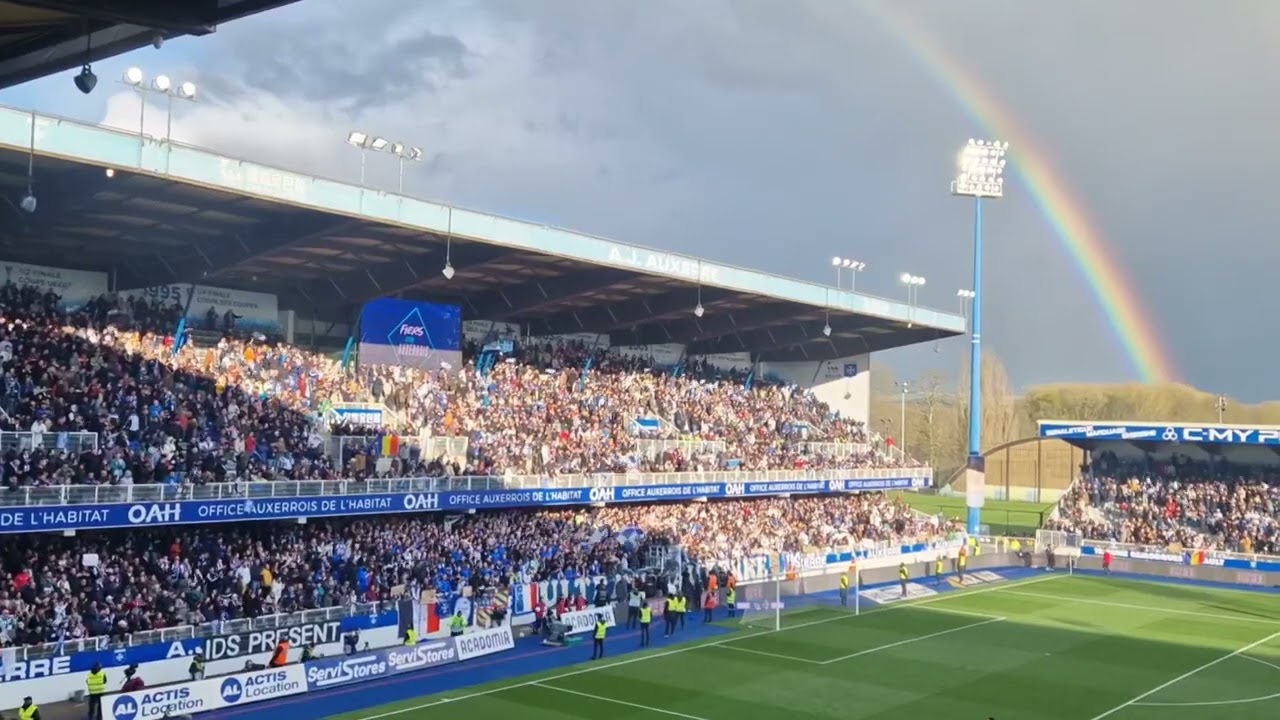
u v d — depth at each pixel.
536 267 54.00
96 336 45.56
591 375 68.50
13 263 46.69
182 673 35.00
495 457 53.56
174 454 40.88
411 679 37.62
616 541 55.47
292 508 41.69
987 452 117.38
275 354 52.62
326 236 45.09
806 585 59.19
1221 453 78.88
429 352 58.47
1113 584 65.38
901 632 47.81
